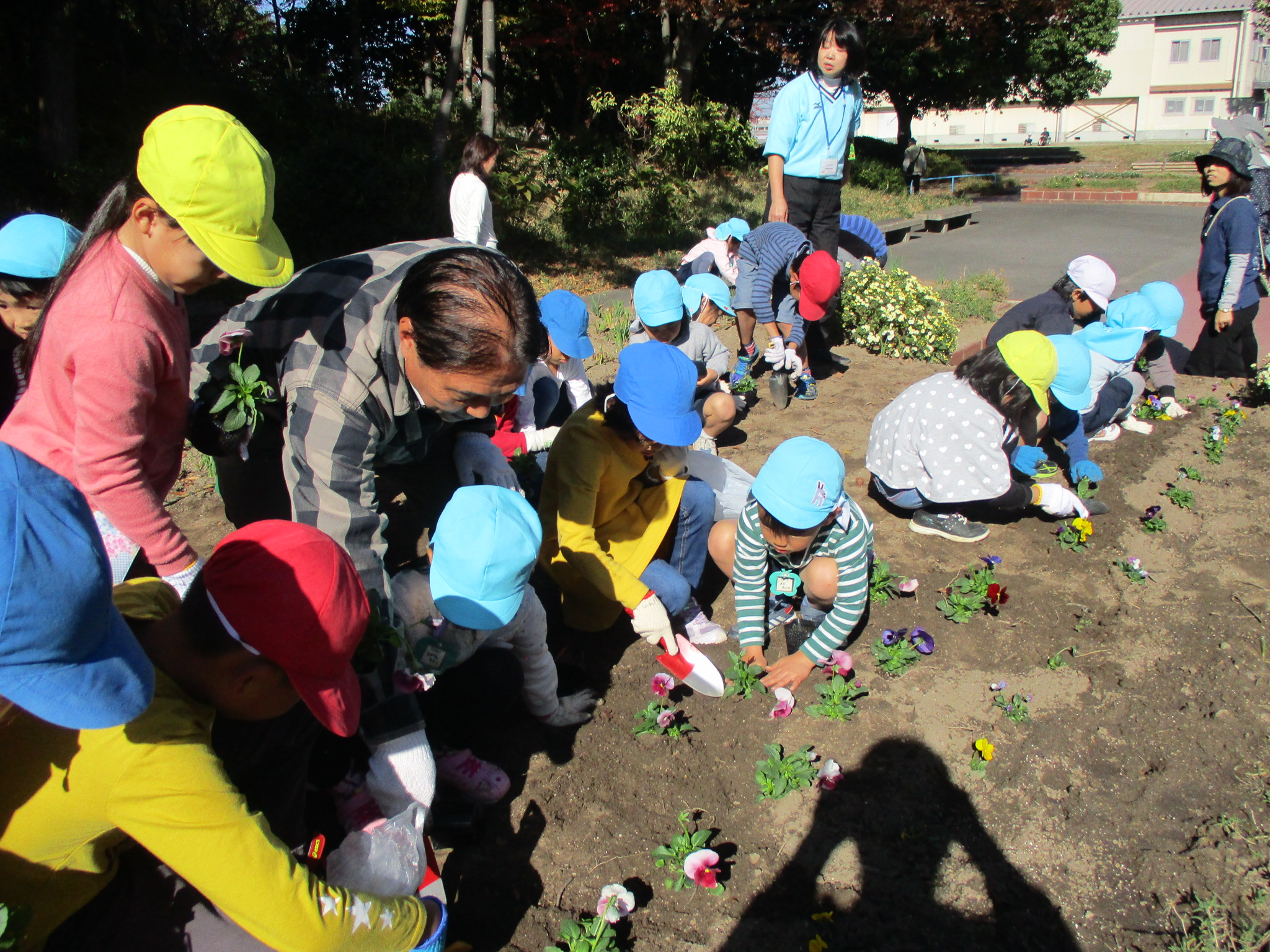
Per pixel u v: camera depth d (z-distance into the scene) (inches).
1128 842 98.0
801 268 213.6
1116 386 200.8
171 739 56.2
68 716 44.9
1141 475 186.5
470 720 102.7
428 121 567.2
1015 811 101.8
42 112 369.7
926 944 86.0
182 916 65.4
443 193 399.2
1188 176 941.2
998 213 710.5
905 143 1069.8
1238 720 115.6
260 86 541.0
